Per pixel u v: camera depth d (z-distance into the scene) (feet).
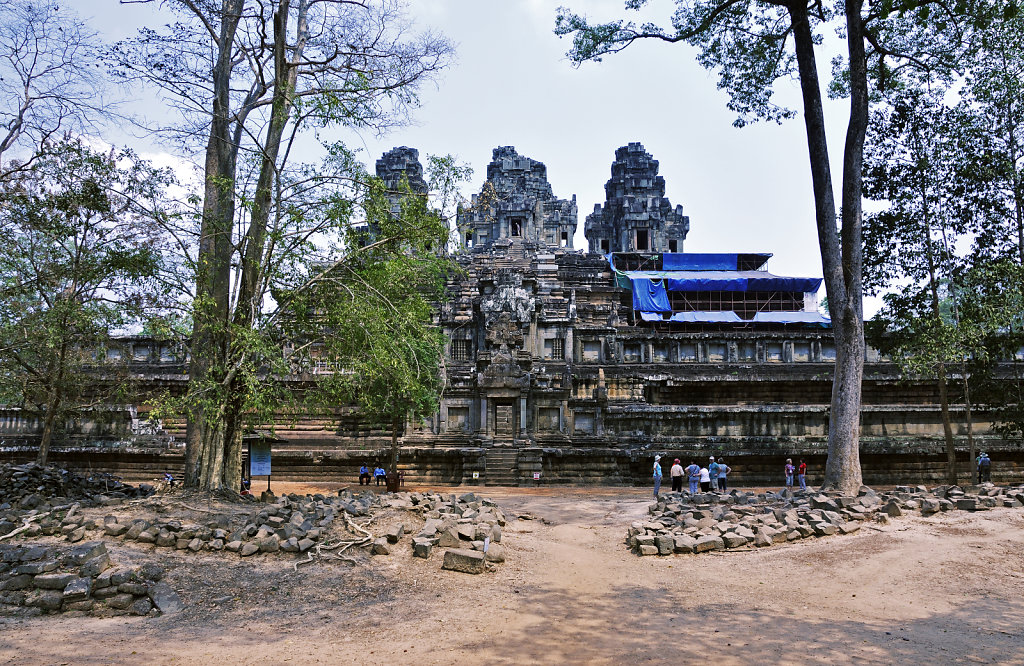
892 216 114.11
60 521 53.83
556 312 213.66
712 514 72.33
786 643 38.52
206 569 48.60
